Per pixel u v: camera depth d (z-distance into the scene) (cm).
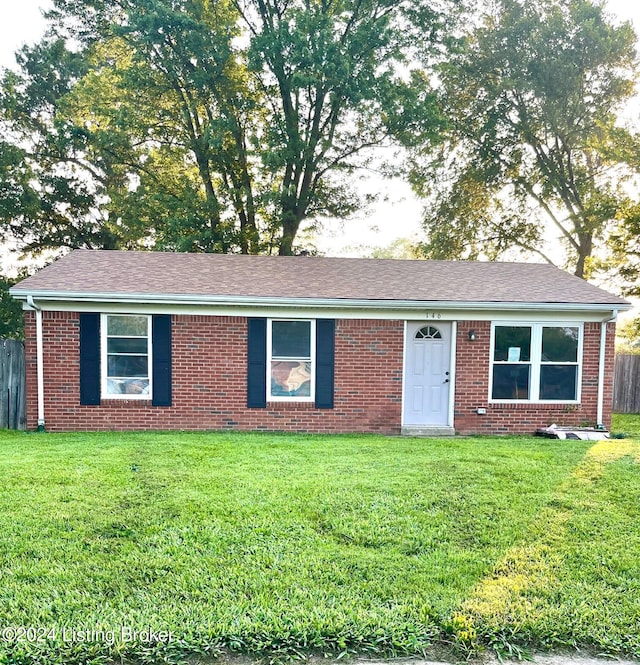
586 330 1022
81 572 355
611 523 457
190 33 1820
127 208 2012
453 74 2211
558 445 820
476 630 296
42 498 502
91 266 1078
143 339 978
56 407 965
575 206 2275
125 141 1984
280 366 1003
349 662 272
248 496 514
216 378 988
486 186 2347
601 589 345
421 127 1923
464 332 1012
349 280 1091
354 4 1966
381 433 1008
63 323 956
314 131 2025
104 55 2200
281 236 2159
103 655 272
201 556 381
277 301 959
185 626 293
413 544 410
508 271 1227
